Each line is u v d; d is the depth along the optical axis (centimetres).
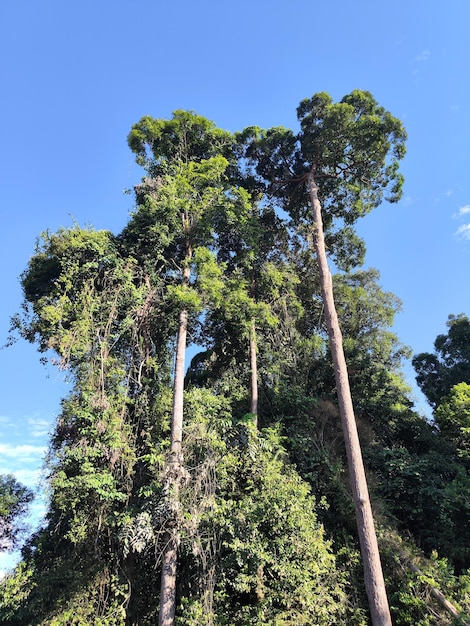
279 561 941
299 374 1678
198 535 998
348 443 1088
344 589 1003
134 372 1347
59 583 1116
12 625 1139
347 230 1948
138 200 1552
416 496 1290
